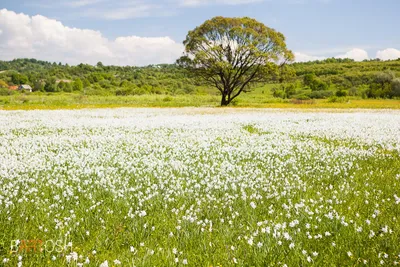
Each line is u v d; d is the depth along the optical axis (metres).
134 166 10.85
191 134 19.12
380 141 15.65
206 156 12.72
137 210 6.71
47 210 6.74
